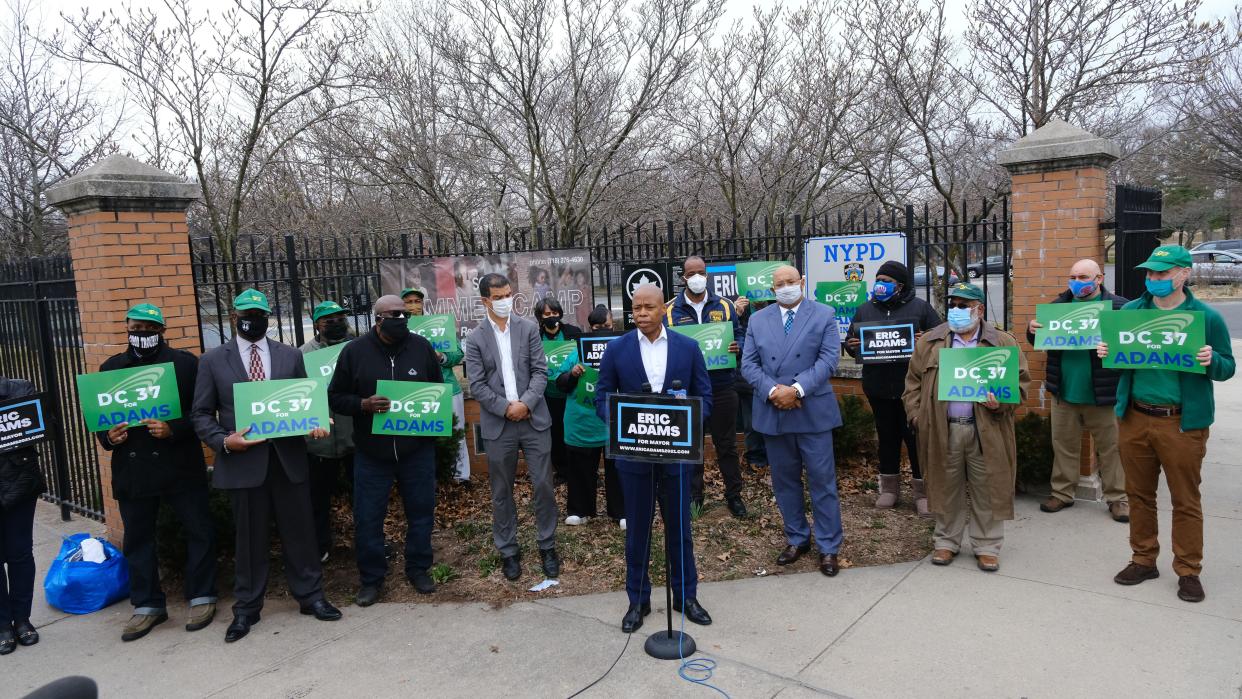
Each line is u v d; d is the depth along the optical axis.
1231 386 10.49
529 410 5.07
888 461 6.18
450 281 7.78
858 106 12.64
